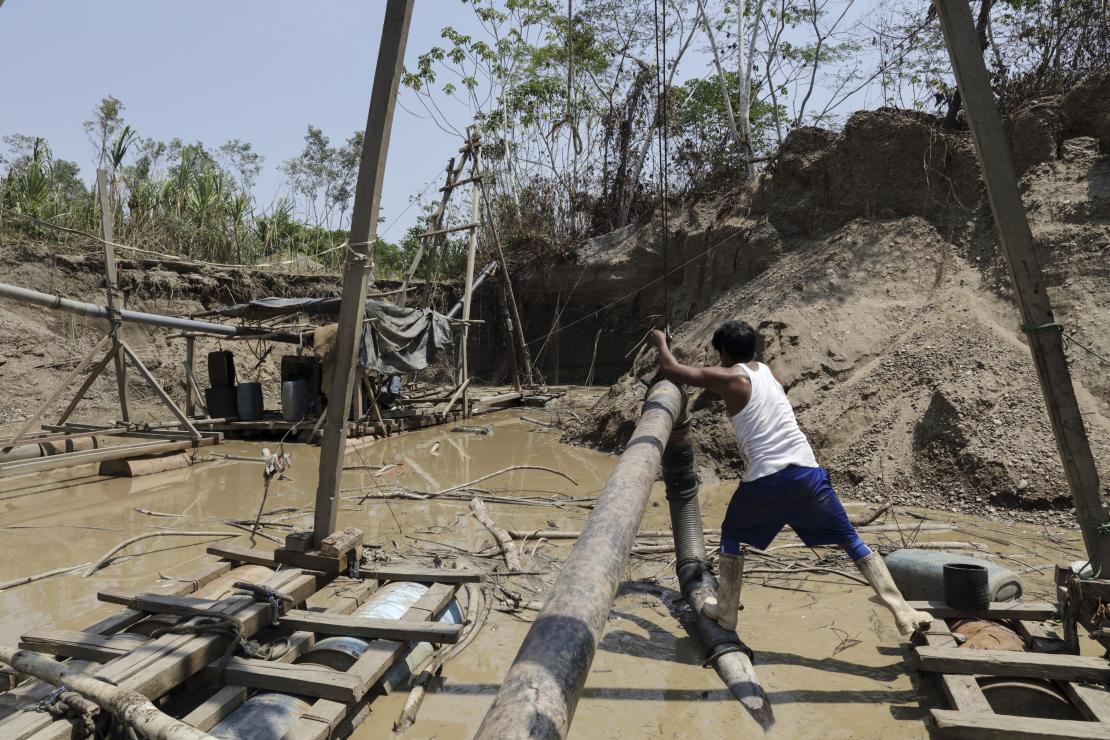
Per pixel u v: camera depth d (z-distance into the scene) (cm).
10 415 1485
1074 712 354
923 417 837
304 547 446
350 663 388
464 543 668
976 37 379
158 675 325
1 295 935
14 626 485
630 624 489
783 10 2219
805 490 397
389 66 407
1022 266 384
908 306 1046
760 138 2302
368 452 1184
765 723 362
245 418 1360
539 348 2255
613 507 336
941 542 622
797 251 1379
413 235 2664
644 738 351
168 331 1816
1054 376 385
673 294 1952
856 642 453
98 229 1952
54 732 292
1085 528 387
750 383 414
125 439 1109
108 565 614
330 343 1275
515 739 181
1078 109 1110
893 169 1273
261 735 315
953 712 326
